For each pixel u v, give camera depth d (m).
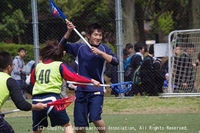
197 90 42.59
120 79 41.94
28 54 53.31
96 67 24.89
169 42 42.66
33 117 23.27
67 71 22.94
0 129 20.50
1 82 20.34
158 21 79.56
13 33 53.75
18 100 20.30
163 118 35.22
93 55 24.84
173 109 38.91
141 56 43.25
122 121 34.16
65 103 22.06
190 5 56.62
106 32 53.94
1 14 53.12
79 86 24.62
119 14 42.16
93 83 23.72
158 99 41.53
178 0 62.53
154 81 43.41
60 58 23.72
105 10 62.41
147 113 38.06
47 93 22.66
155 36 83.38
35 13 42.41
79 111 24.89
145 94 43.59
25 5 52.50
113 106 39.94
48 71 22.88
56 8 25.28
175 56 42.56
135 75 42.81
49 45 23.59
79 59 25.06
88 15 64.88
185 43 43.00
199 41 43.19
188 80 42.53
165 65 44.16
